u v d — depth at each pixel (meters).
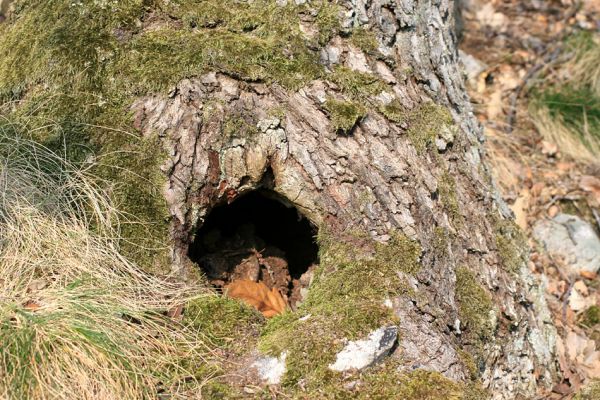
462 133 4.05
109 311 3.25
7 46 3.93
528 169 5.59
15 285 3.32
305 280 4.08
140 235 3.48
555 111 6.04
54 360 3.06
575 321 4.71
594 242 5.16
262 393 3.11
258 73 3.59
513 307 3.85
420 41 3.94
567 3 6.98
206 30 3.69
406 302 3.38
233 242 4.09
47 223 3.51
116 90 3.61
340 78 3.64
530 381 3.88
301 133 3.60
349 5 3.75
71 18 3.78
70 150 3.59
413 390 3.08
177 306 3.42
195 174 3.54
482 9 6.92
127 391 3.08
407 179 3.60
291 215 4.37
